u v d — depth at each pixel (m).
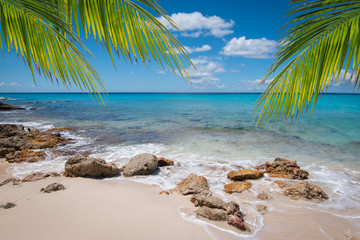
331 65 1.63
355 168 7.08
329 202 4.82
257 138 11.46
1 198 4.57
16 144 9.00
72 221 3.80
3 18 1.42
